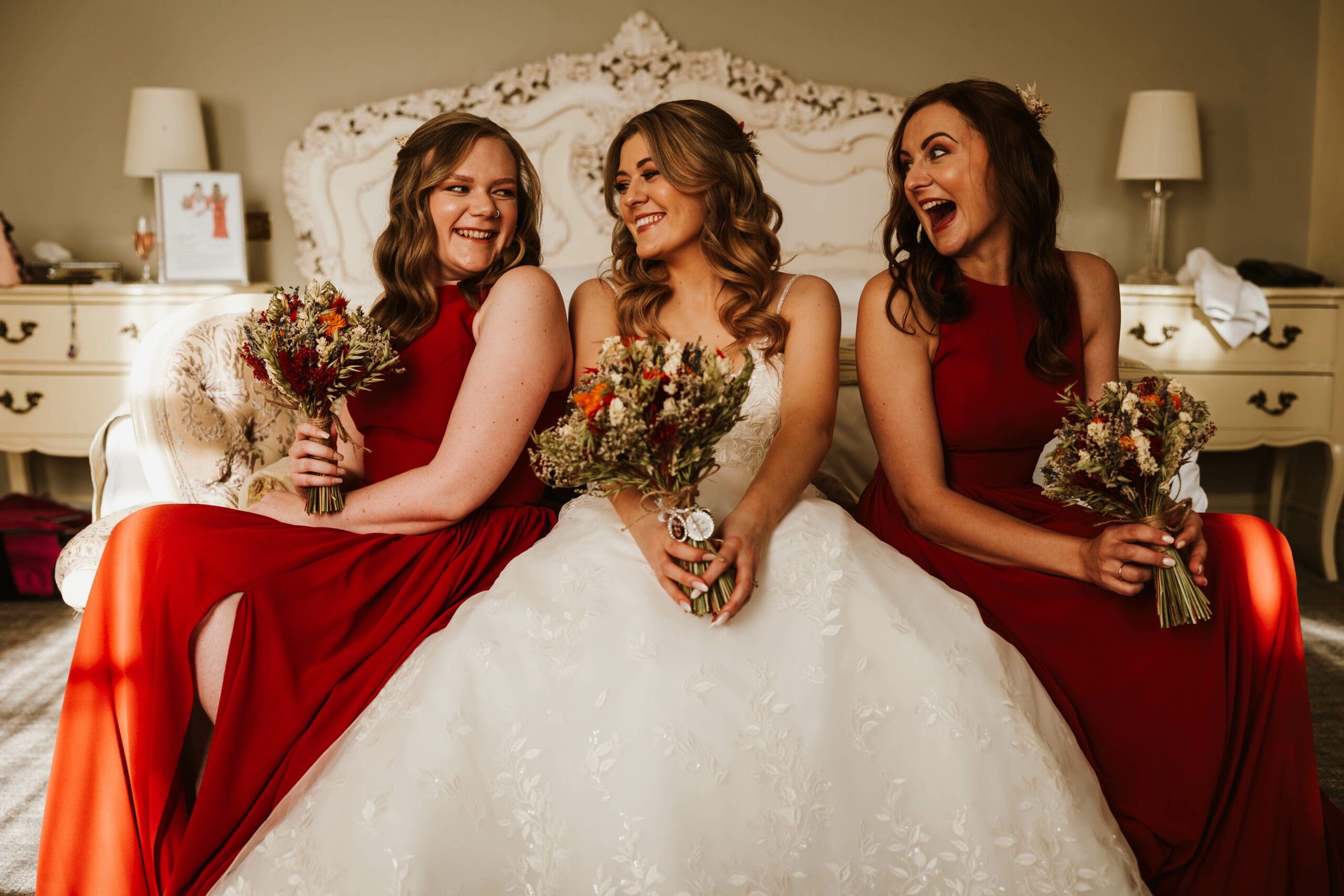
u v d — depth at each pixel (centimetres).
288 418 244
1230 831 153
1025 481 193
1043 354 184
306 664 156
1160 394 155
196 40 468
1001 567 174
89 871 152
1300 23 479
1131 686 159
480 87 465
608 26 471
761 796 136
